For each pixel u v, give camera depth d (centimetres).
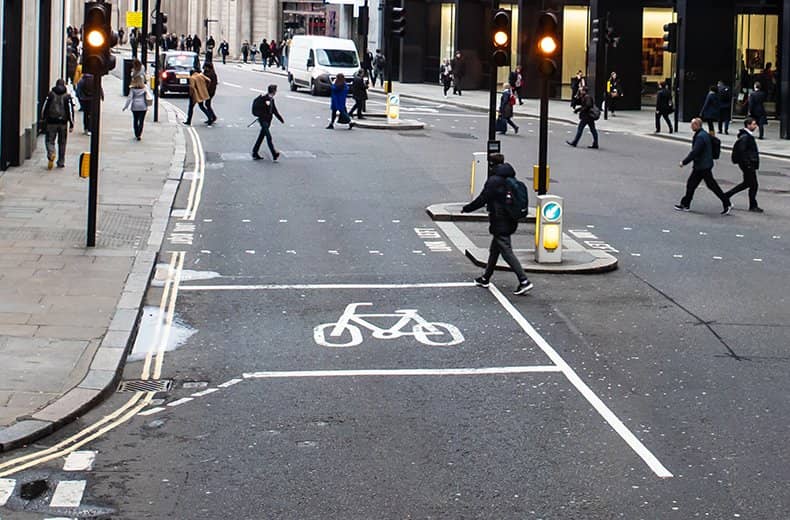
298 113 4547
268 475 950
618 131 4372
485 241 2070
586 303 1622
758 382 1247
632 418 1115
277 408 1139
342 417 1112
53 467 959
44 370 1206
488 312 1562
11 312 1432
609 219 2344
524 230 2198
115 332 1367
